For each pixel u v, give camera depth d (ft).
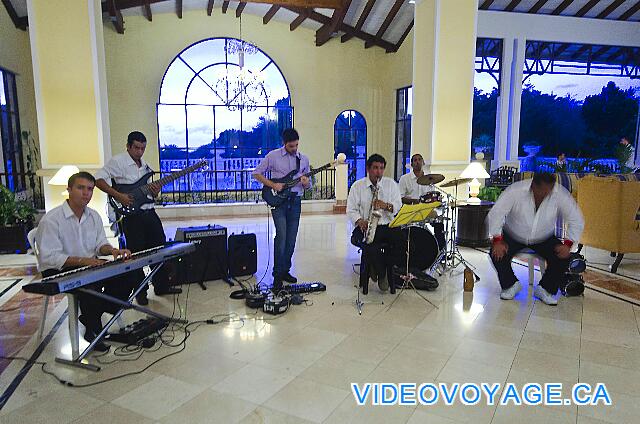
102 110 18.38
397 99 44.01
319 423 7.32
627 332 10.93
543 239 13.14
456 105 21.65
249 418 7.43
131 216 12.56
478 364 9.30
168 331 10.97
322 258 18.47
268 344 10.23
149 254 10.54
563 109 71.72
